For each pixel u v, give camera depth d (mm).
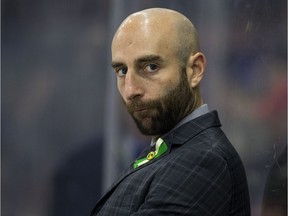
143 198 3525
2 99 7230
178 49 3715
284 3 4914
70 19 7059
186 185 3438
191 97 3785
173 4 6000
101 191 6828
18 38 7207
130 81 3686
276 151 4859
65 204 6977
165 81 3674
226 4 5445
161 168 3551
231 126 5258
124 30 3775
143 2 6484
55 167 7062
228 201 3539
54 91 7105
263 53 5047
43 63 7125
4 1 7230
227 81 5348
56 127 7070
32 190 7121
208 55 5527
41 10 7133
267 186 4855
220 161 3543
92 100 6941
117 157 6711
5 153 7211
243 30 5234
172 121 3727
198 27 5660
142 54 3668
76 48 7031
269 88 4988
